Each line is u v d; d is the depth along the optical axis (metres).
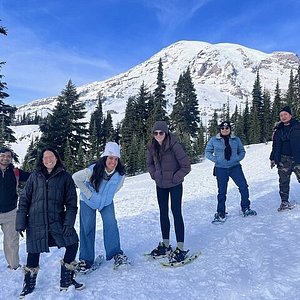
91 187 5.74
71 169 36.66
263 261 5.13
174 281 5.07
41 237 4.95
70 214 5.04
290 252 5.26
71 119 39.81
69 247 5.06
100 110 68.38
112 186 5.74
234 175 8.28
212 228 7.74
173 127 54.03
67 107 39.84
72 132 40.47
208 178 22.48
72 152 39.53
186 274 5.28
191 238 7.16
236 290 4.52
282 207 7.97
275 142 8.02
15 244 6.19
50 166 5.06
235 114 75.94
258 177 17.88
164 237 6.19
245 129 70.00
